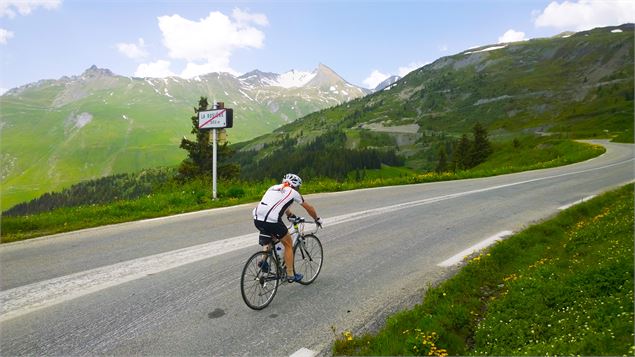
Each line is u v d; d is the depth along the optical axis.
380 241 9.65
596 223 10.12
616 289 5.56
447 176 25.89
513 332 5.02
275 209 6.21
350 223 11.60
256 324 5.40
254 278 5.95
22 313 5.49
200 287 6.56
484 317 5.68
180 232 10.23
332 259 8.29
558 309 5.48
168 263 7.71
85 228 10.73
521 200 15.52
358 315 5.74
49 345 4.70
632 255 6.31
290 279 6.47
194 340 4.92
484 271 7.30
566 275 6.45
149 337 4.95
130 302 5.93
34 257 8.02
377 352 4.61
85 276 6.96
